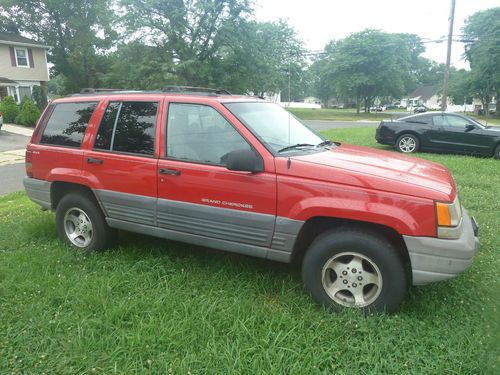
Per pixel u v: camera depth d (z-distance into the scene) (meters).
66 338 3.03
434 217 3.05
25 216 6.10
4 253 4.60
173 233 3.99
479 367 2.69
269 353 2.81
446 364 2.74
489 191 7.40
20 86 33.22
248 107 4.05
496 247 4.70
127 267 4.17
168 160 3.92
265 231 3.51
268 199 3.45
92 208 4.48
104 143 4.34
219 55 34.62
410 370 2.71
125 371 2.69
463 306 3.44
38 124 4.91
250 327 3.14
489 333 3.03
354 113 57.97
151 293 3.64
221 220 3.68
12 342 2.99
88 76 42.84
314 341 3.00
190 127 3.89
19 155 14.87
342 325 3.18
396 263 3.18
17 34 38.38
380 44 51.12
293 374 2.62
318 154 3.73
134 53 33.47
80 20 40.94
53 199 4.83
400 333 3.08
